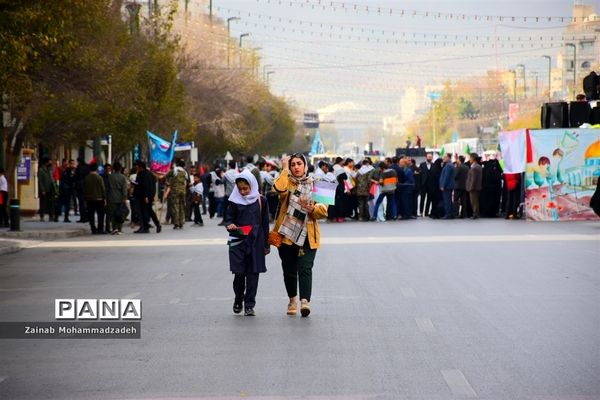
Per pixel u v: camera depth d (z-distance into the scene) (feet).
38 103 141.18
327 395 37.35
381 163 152.25
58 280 76.54
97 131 162.61
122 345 48.24
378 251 95.50
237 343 48.24
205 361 44.04
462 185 152.35
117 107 156.25
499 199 154.10
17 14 98.07
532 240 106.83
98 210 128.67
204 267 83.82
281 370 41.88
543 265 81.97
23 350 47.42
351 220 154.81
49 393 38.42
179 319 55.93
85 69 139.85
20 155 168.14
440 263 84.02
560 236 111.96
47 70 137.08
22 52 99.60
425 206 174.40
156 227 134.21
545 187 141.69
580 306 59.41
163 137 213.46
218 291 67.87
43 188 155.22
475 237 111.86
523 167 141.90
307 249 56.03
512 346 46.75
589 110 142.72
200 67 290.15
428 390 37.93
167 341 49.06
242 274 56.80
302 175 56.08
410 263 84.07
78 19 130.72
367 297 63.67
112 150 201.57
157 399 37.17
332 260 86.94
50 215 157.07
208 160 350.84
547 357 44.09
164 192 154.61
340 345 47.34
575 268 79.66
